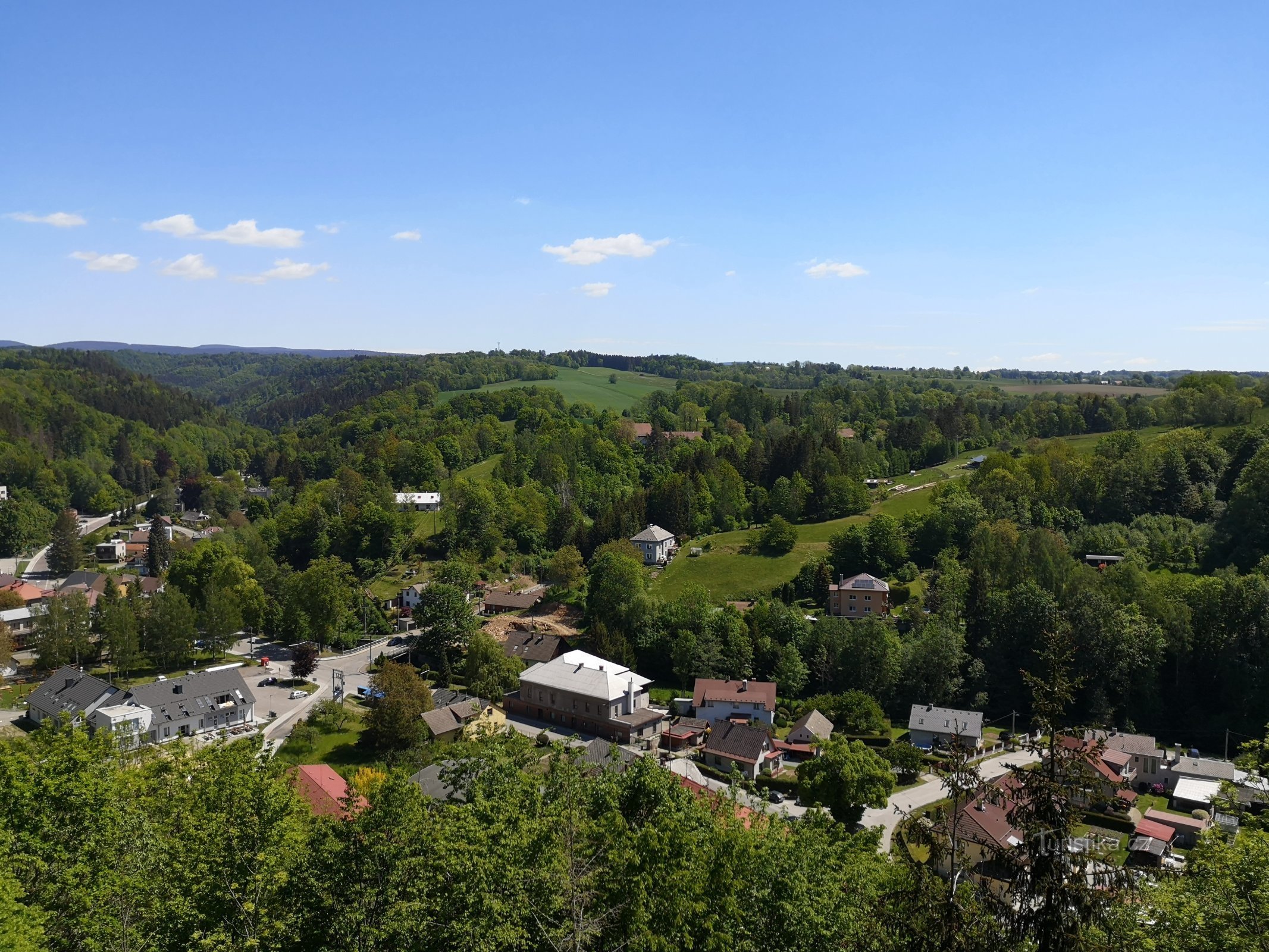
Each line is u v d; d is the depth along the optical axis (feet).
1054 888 64.39
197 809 121.60
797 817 236.84
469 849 92.89
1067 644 71.26
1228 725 301.84
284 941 89.81
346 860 93.56
